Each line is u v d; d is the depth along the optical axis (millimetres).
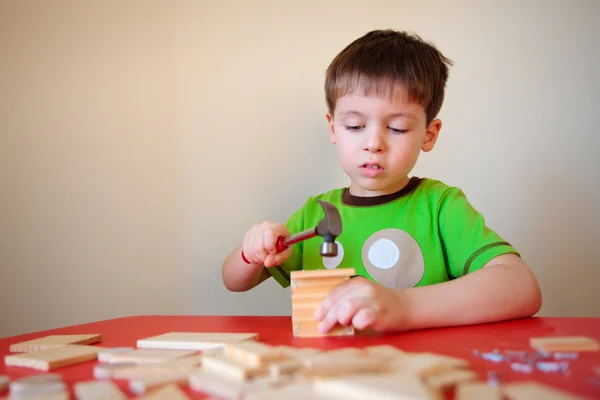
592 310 1336
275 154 1346
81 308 1320
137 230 1334
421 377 470
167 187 1339
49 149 1328
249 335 693
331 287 748
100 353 620
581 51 1352
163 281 1332
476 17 1353
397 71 997
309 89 1344
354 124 1026
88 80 1337
